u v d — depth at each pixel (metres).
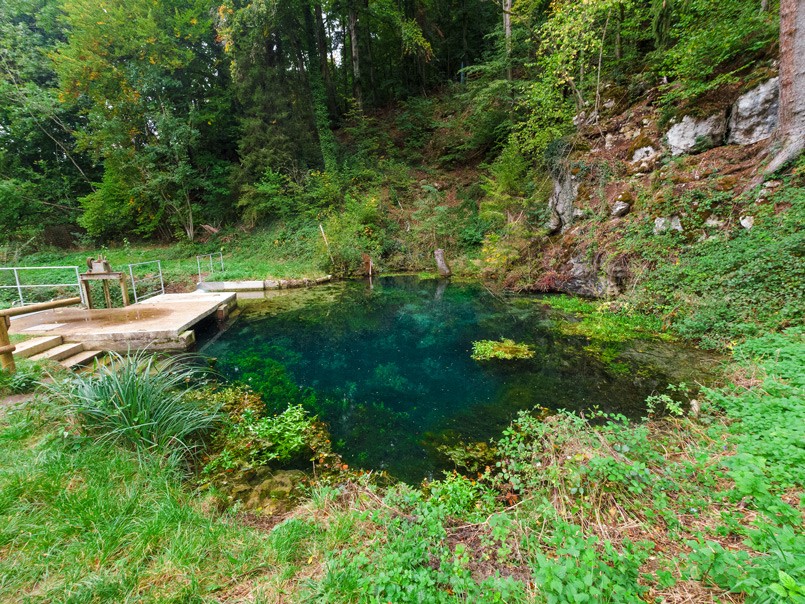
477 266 11.38
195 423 3.12
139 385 3.02
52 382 3.56
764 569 1.30
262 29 13.44
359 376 4.79
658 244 6.20
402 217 14.09
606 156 8.01
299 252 13.28
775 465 1.92
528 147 10.43
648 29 8.54
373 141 16.42
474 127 14.30
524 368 4.74
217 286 10.28
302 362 5.33
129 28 12.84
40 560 1.64
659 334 5.35
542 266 9.05
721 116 6.23
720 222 5.64
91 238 15.30
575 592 1.31
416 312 7.95
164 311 6.59
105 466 2.37
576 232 8.22
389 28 18.33
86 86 13.17
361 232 13.23
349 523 2.01
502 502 2.42
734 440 2.39
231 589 1.63
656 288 5.88
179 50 13.60
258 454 3.11
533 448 2.73
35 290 8.82
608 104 8.48
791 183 4.96
